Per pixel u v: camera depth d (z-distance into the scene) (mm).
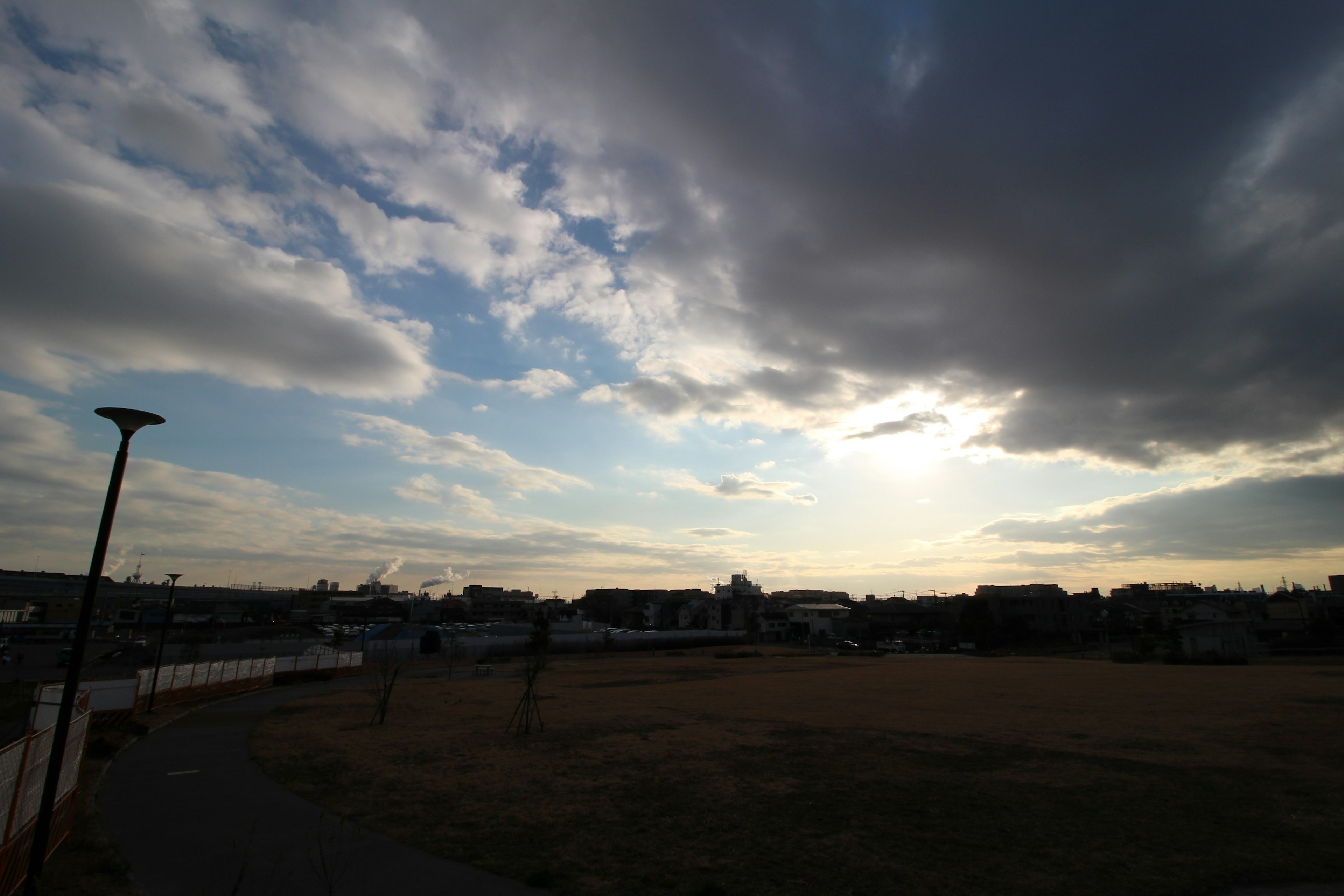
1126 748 15281
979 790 11695
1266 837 8930
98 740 15477
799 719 20969
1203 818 9797
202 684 25891
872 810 10453
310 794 11469
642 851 8578
